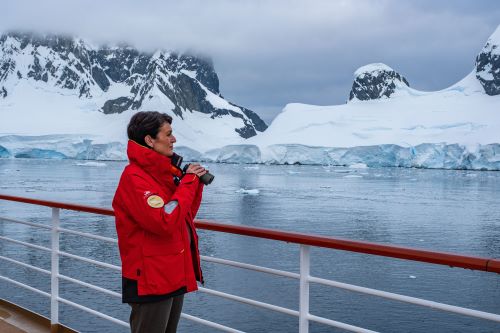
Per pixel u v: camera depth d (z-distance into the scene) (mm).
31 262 23844
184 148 166875
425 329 16000
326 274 22516
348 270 23281
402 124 163375
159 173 2039
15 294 18906
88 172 108438
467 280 21609
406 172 135750
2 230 32406
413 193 71125
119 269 2988
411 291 20141
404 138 149250
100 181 81875
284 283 20438
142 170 2041
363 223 41438
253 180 98438
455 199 62625
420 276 22219
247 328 15688
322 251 26906
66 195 59562
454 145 134750
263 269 2348
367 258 25469
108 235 31312
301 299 2232
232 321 16156
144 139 2080
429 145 139125
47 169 117375
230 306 17422
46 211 42469
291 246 27984
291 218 43938
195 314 16672
